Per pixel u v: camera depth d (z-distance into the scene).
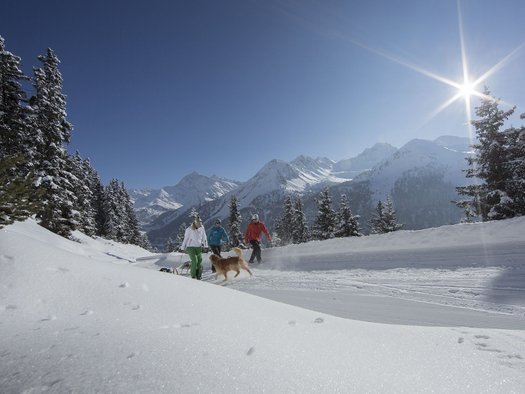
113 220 61.22
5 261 3.37
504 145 24.53
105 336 2.37
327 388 1.82
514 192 23.41
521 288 6.42
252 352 2.19
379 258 11.16
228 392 1.70
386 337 2.81
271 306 3.77
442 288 6.97
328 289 7.75
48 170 25.23
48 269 3.41
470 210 25.34
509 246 9.64
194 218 10.13
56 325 2.59
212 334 2.51
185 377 1.81
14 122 22.30
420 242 12.45
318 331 2.86
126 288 3.38
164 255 22.91
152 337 2.37
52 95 25.66
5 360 2.02
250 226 14.17
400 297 6.56
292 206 52.91
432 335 2.87
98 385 1.71
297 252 15.30
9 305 2.83
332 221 45.31
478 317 5.02
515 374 2.12
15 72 22.48
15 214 4.50
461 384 1.98
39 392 1.68
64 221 26.02
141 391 1.66
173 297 3.37
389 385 1.92
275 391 1.74
